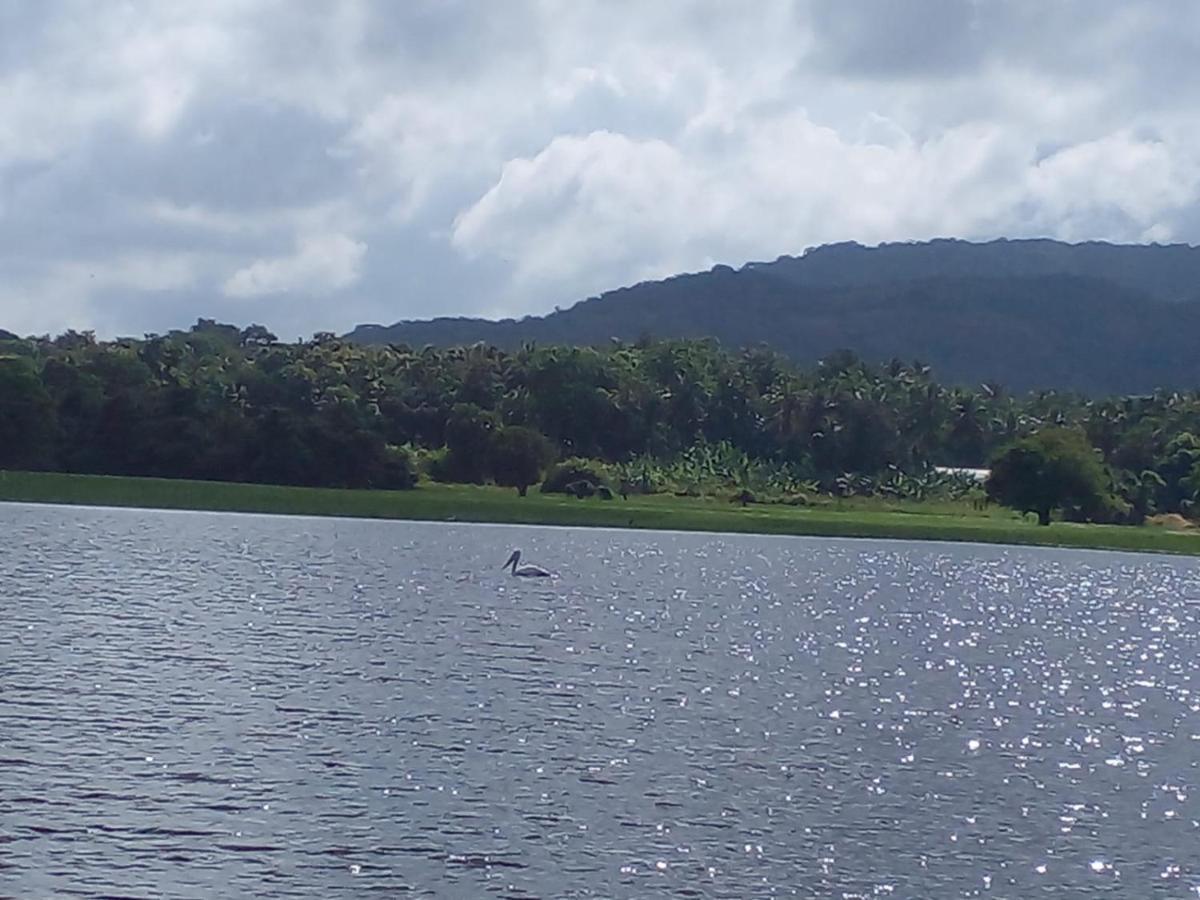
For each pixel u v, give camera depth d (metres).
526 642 75.44
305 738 48.56
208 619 81.44
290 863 35.47
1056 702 63.31
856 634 88.44
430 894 33.62
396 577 113.31
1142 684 70.94
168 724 50.12
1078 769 48.34
